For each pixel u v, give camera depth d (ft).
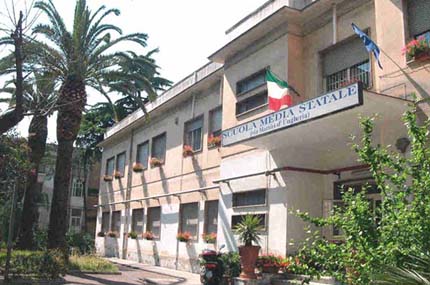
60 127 61.11
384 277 14.67
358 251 17.54
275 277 44.93
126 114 143.33
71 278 50.37
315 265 19.98
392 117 37.88
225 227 57.88
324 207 48.14
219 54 61.16
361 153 19.60
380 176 18.94
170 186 80.23
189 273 66.28
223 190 59.62
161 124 87.81
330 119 38.86
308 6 49.14
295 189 47.93
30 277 45.55
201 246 66.90
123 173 104.27
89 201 160.04
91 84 64.75
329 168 48.42
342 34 46.50
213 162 67.41
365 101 35.45
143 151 95.66
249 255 45.47
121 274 59.36
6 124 35.65
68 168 62.23
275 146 49.83
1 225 66.03
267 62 53.98
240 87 58.95
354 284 17.38
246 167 55.88
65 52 60.70
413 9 38.40
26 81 56.85
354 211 18.17
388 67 39.37
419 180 18.02
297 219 47.52
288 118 41.88
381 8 40.91
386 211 18.06
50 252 49.42
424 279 14.12
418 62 36.68
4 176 47.47
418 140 19.19
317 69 49.19
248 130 47.34
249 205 54.49
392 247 16.06
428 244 16.10
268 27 53.52
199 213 69.26
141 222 91.35
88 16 61.62
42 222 148.05
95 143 143.43
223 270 48.01
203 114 72.43
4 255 46.78
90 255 75.87
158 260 79.97
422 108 35.60
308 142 47.32
